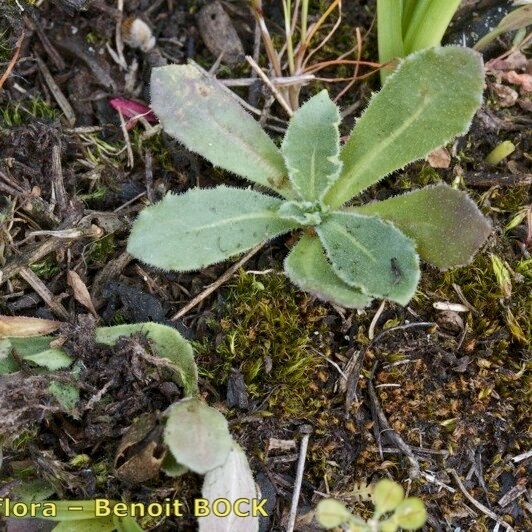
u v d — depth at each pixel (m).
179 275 0.13
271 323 0.12
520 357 0.12
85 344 0.12
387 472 0.12
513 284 0.13
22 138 0.13
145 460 0.11
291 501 0.11
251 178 0.13
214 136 0.12
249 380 0.12
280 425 0.12
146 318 0.12
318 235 0.12
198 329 0.12
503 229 0.13
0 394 0.11
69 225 0.13
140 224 0.12
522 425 0.12
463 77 0.11
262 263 0.13
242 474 0.11
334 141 0.12
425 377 0.12
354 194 0.13
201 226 0.12
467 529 0.12
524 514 0.12
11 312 0.12
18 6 0.13
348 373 0.12
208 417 0.11
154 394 0.12
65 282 0.13
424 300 0.13
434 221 0.12
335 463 0.12
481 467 0.12
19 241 0.13
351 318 0.12
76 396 0.11
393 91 0.12
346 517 0.10
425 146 0.12
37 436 0.12
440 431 0.12
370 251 0.12
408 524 0.10
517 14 0.13
